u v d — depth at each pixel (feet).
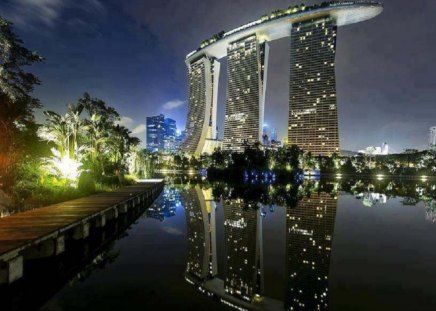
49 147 157.17
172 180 404.57
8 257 42.78
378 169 619.26
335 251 71.72
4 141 93.20
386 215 125.49
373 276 55.26
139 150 386.32
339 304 44.68
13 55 103.55
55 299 44.50
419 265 60.90
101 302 43.73
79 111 151.94
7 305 42.55
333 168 609.83
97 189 140.77
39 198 91.97
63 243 59.00
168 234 91.25
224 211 137.80
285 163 461.78
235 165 421.18
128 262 62.85
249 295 50.24
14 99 104.01
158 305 43.21
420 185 357.82
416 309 42.52
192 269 60.34
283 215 126.93
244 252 76.59
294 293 50.67
